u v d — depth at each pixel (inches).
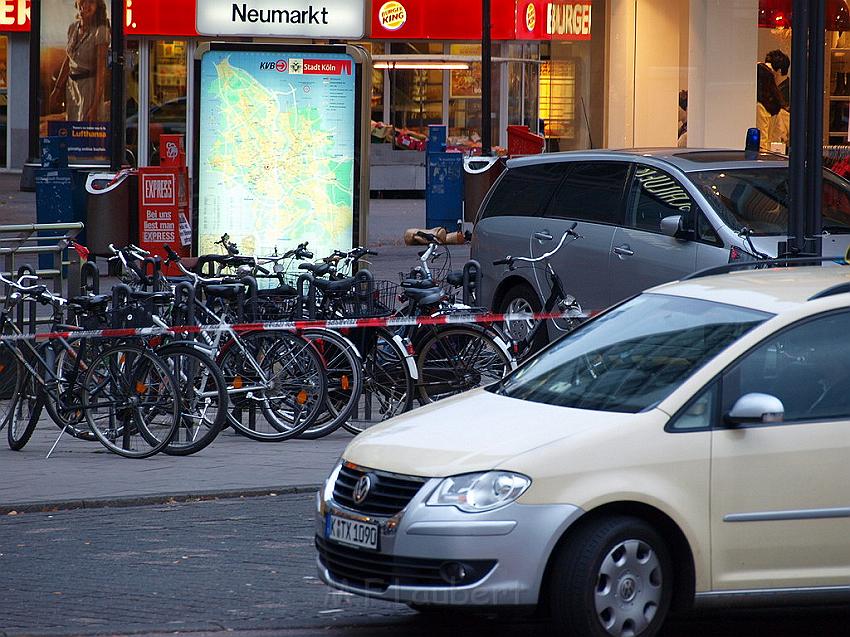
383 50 4451.3
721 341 862.5
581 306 1793.8
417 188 4584.2
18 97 4926.2
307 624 913.5
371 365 1531.7
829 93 2787.9
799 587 824.9
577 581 788.0
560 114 3602.4
